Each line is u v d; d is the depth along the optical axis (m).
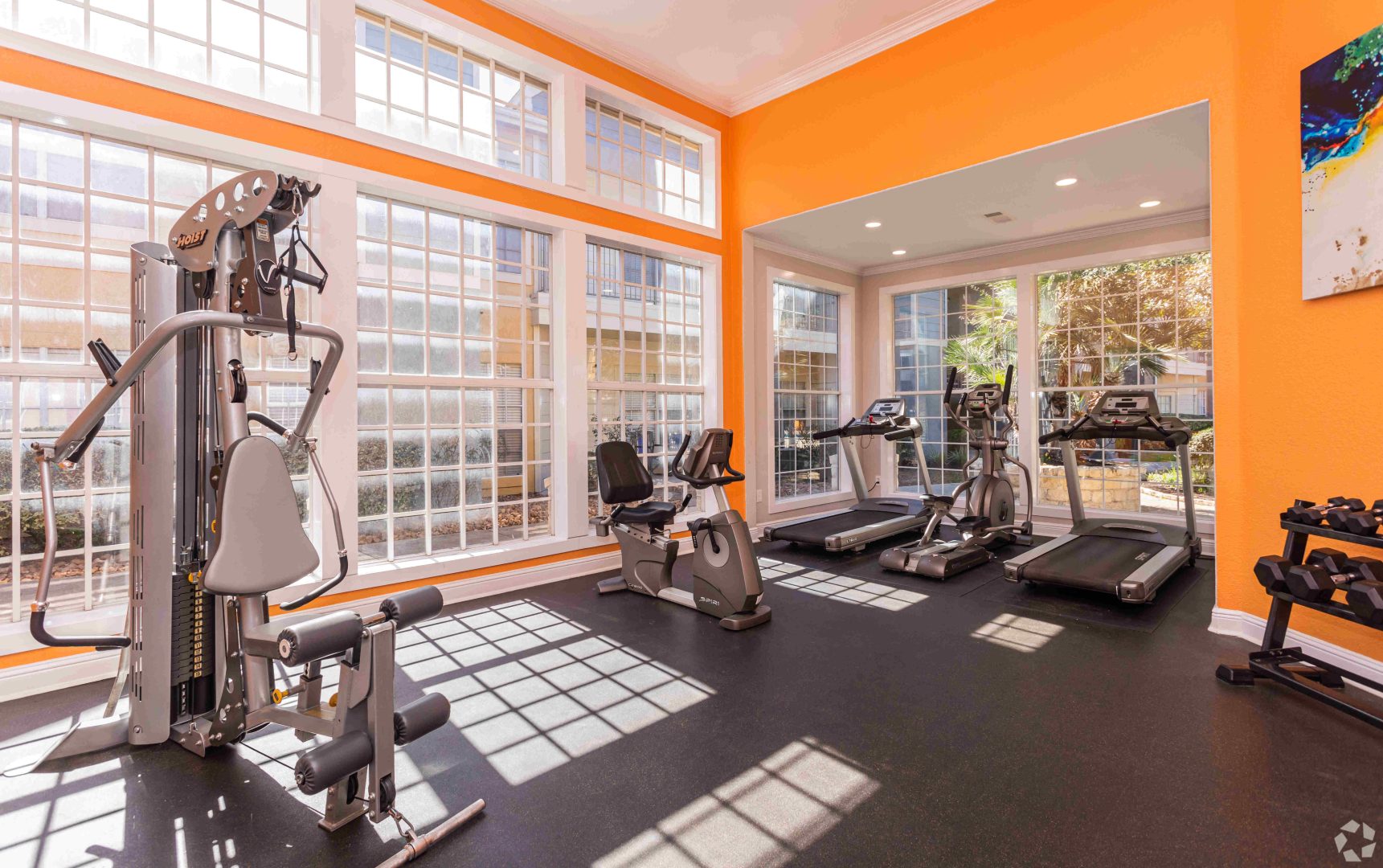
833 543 5.10
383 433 3.93
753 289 5.92
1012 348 6.34
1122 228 5.49
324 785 1.60
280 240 3.56
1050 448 6.06
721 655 3.11
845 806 1.87
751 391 5.92
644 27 4.55
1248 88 3.12
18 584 2.85
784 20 4.47
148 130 2.98
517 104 4.55
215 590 1.96
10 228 2.84
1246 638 3.19
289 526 2.13
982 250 6.31
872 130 4.79
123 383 1.85
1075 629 3.40
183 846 1.74
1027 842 1.69
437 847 1.72
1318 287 2.75
